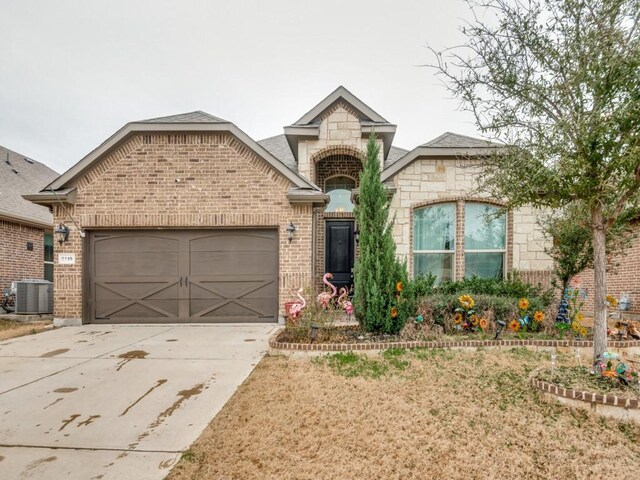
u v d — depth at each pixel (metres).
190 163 8.74
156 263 8.82
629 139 3.56
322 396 4.03
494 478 2.57
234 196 8.72
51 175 16.45
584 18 3.95
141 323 8.73
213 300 8.83
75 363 5.37
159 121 8.60
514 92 4.40
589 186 3.94
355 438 3.09
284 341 6.18
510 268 9.12
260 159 8.75
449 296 7.66
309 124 10.87
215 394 4.12
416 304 7.27
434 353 5.73
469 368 5.07
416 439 3.08
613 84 3.70
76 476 2.56
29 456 2.83
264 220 8.68
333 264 11.43
